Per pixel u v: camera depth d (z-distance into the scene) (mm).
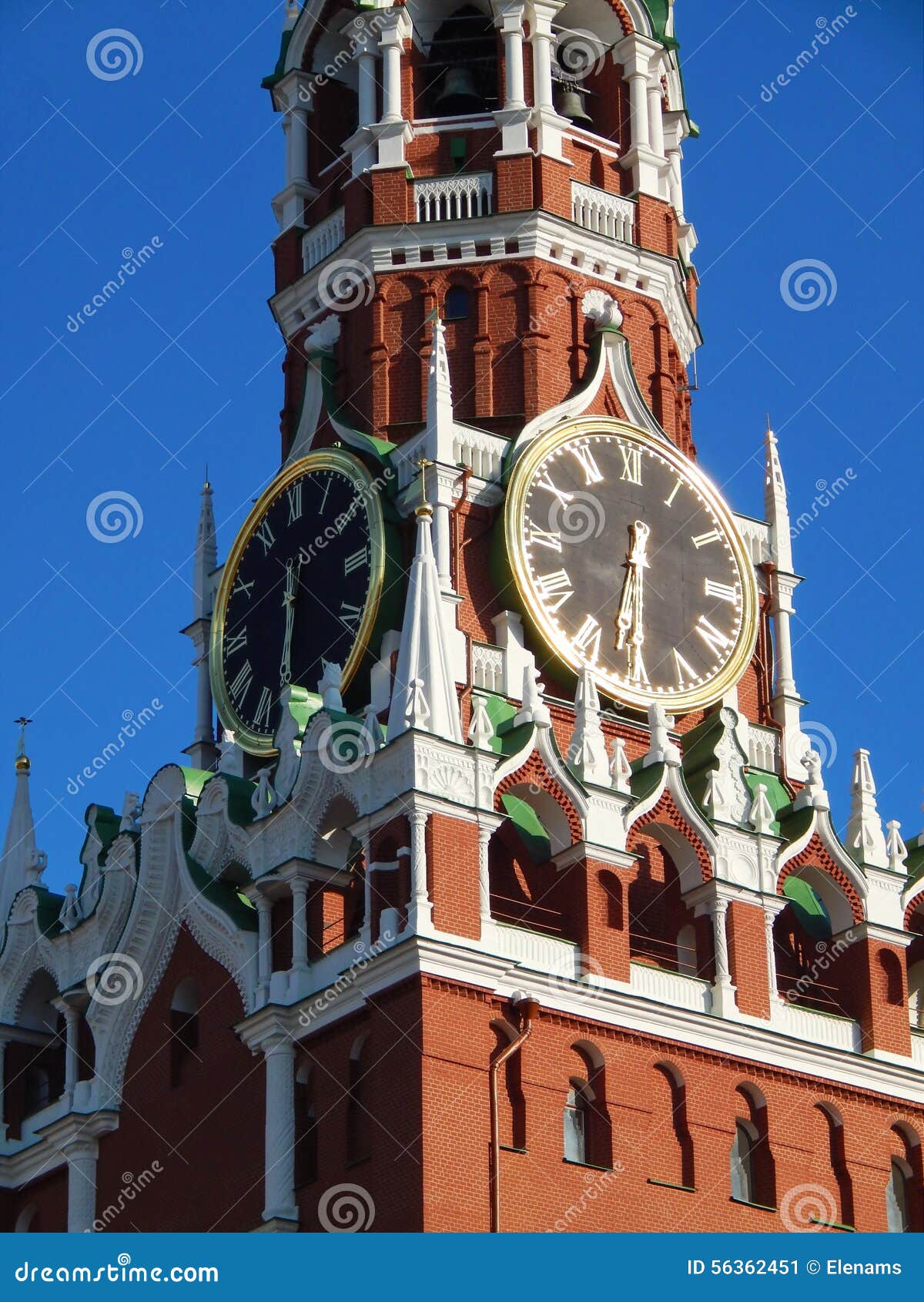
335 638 74562
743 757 73312
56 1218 74438
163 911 73312
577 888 68500
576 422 76438
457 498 74625
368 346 79062
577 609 74625
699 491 77812
